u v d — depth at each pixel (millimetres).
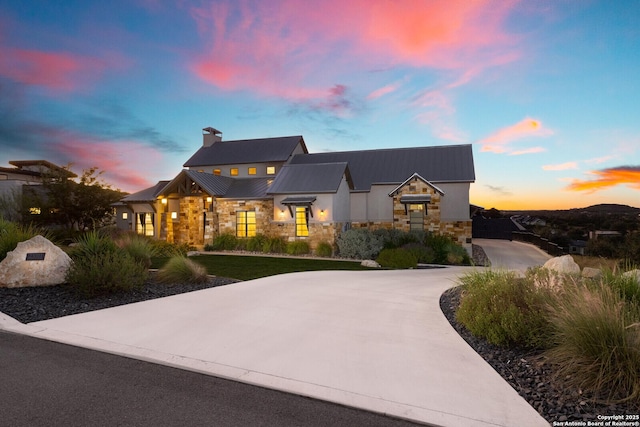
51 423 3736
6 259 9781
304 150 36625
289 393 4441
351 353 5688
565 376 4832
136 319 7336
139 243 14203
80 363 5234
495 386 4625
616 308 5102
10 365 5133
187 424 3756
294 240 23344
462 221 26953
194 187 25750
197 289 10570
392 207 29109
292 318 7598
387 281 12477
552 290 7043
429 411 4020
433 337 6488
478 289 7688
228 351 5684
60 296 8953
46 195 30281
